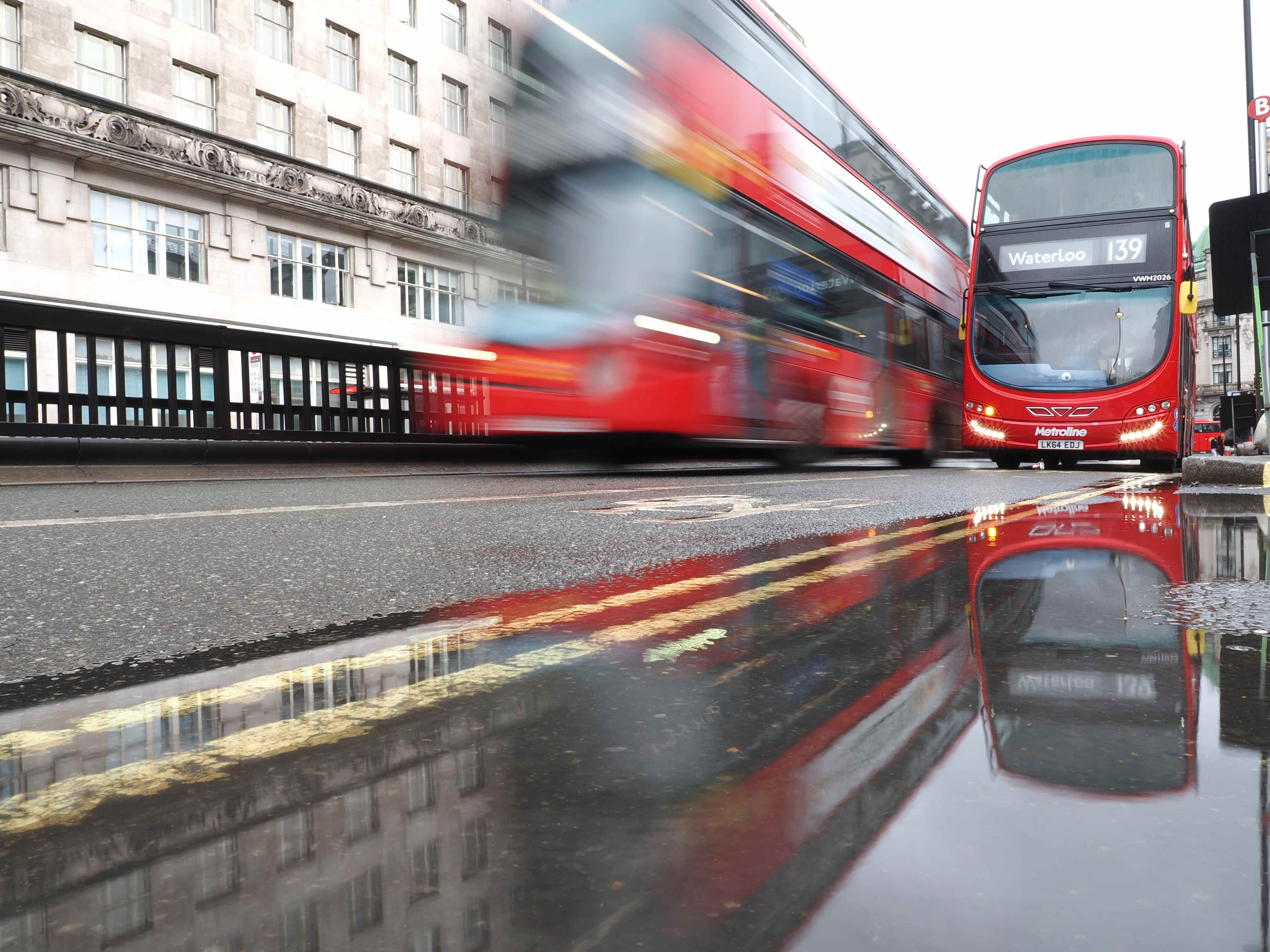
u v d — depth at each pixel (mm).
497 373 8445
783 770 1007
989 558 2910
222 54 20344
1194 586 2334
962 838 814
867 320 11398
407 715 1238
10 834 852
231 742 1131
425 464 10953
